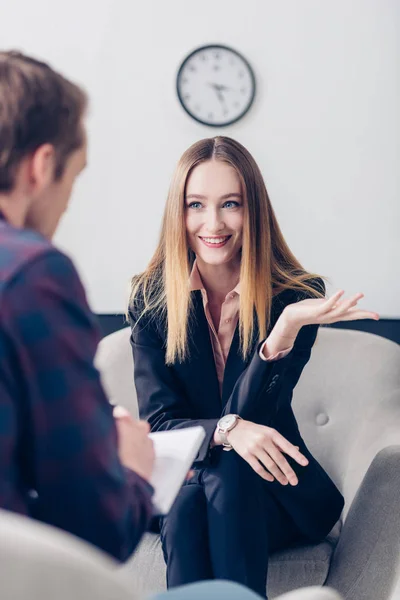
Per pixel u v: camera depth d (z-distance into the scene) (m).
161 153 4.45
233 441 1.62
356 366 2.12
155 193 4.47
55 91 0.97
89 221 4.48
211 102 4.40
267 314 1.86
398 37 4.32
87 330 0.89
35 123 0.95
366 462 1.96
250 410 1.71
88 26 4.37
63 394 0.86
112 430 0.91
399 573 1.66
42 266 0.86
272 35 4.36
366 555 1.66
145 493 1.01
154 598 0.97
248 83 4.38
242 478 1.61
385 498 1.67
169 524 1.58
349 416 2.08
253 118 4.42
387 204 4.43
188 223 1.87
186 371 1.89
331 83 4.37
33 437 0.87
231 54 4.37
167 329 1.91
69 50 4.38
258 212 1.85
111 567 0.66
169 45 4.38
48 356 0.85
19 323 0.84
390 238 4.45
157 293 1.94
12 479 0.87
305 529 1.81
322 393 2.11
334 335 2.17
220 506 1.58
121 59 4.39
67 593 0.60
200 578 1.54
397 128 4.38
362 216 4.44
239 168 1.82
